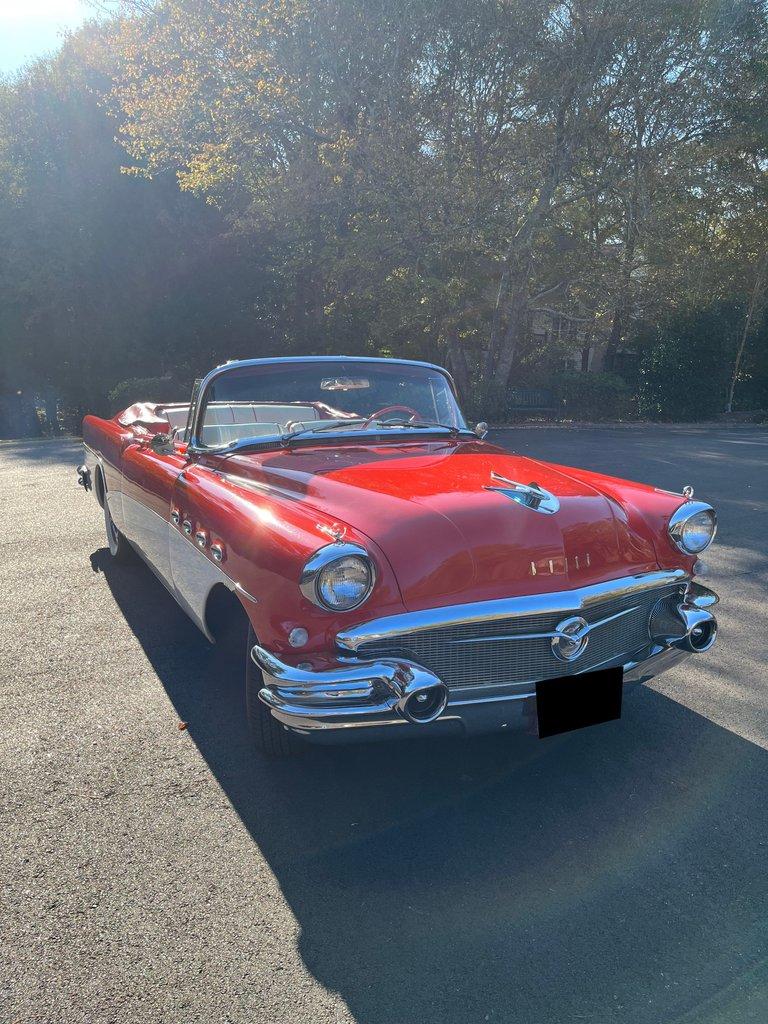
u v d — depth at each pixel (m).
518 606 2.86
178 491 3.89
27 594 5.56
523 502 3.12
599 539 3.15
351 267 19.69
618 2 17.17
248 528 3.01
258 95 17.66
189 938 2.36
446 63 17.88
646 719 3.71
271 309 26.06
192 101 18.48
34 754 3.41
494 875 2.64
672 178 19.56
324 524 2.88
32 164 24.00
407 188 18.09
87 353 26.25
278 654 2.81
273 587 2.77
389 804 3.07
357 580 2.67
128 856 2.74
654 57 18.33
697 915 2.45
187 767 3.31
